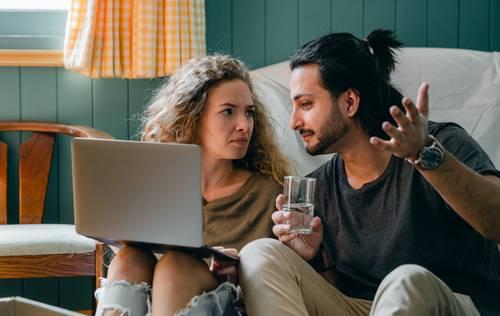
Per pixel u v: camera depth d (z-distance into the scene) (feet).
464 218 5.11
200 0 9.02
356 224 5.94
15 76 9.40
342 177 6.10
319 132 5.98
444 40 9.61
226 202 6.63
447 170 4.91
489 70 8.48
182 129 6.70
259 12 9.52
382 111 5.98
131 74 9.00
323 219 6.15
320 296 5.44
